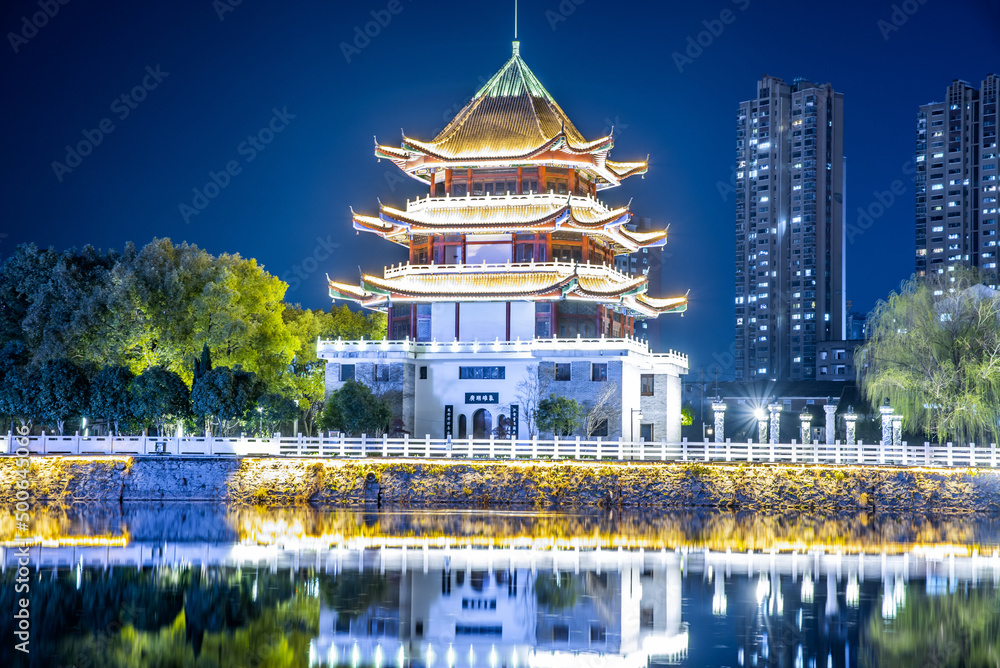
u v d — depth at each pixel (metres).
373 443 96.44
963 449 93.31
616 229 120.44
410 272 117.50
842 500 90.81
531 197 117.00
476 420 113.81
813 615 48.69
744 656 42.03
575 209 118.06
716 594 52.97
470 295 113.88
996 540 72.88
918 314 102.69
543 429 107.19
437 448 101.50
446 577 56.38
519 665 40.84
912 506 90.38
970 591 54.00
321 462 92.56
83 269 121.12
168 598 50.88
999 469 90.75
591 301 116.31
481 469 92.38
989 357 99.38
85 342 109.31
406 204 121.50
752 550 66.94
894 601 51.56
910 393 101.06
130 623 46.31
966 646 43.47
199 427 104.06
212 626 45.88
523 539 70.56
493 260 118.62
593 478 92.00
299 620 47.03
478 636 44.78
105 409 96.12
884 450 93.69
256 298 121.25
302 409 124.69
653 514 87.25
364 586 53.84
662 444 95.06
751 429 183.88
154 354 112.94
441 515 84.38
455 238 119.44
